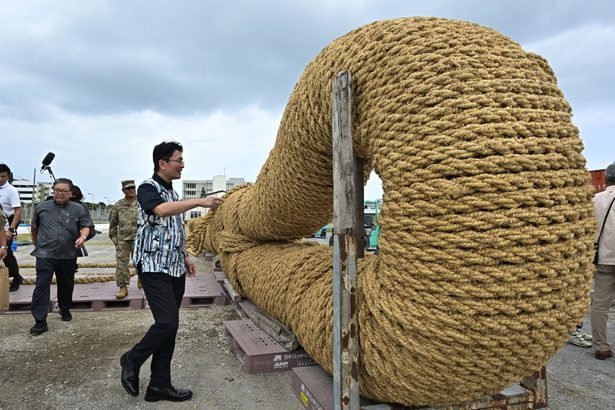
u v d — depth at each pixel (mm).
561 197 1815
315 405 2637
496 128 1822
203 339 4781
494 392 2121
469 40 2041
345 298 2176
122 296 6199
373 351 2150
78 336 4895
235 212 5621
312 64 2867
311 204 3902
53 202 5223
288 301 3287
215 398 3326
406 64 2078
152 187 3266
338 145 2246
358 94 2357
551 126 1868
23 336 4887
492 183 1775
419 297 1938
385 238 2150
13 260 6680
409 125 2014
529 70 1986
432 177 1899
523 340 1851
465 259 1813
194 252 10008
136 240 3256
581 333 4781
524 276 1783
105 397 3365
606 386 3680
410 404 2273
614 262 4145
